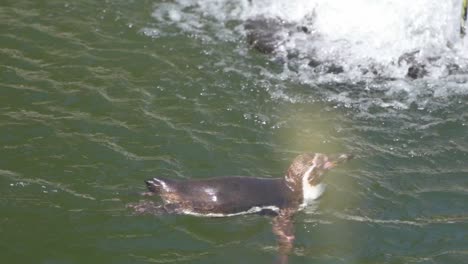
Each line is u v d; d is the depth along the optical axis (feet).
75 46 44.19
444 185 35.09
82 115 38.22
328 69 43.78
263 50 45.01
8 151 35.17
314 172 33.01
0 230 30.63
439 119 40.16
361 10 47.57
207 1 50.16
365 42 45.98
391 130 39.09
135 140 36.63
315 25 47.29
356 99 41.55
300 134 38.32
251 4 49.96
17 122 37.19
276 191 32.50
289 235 31.12
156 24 47.03
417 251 31.12
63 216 31.53
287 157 36.35
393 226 32.30
